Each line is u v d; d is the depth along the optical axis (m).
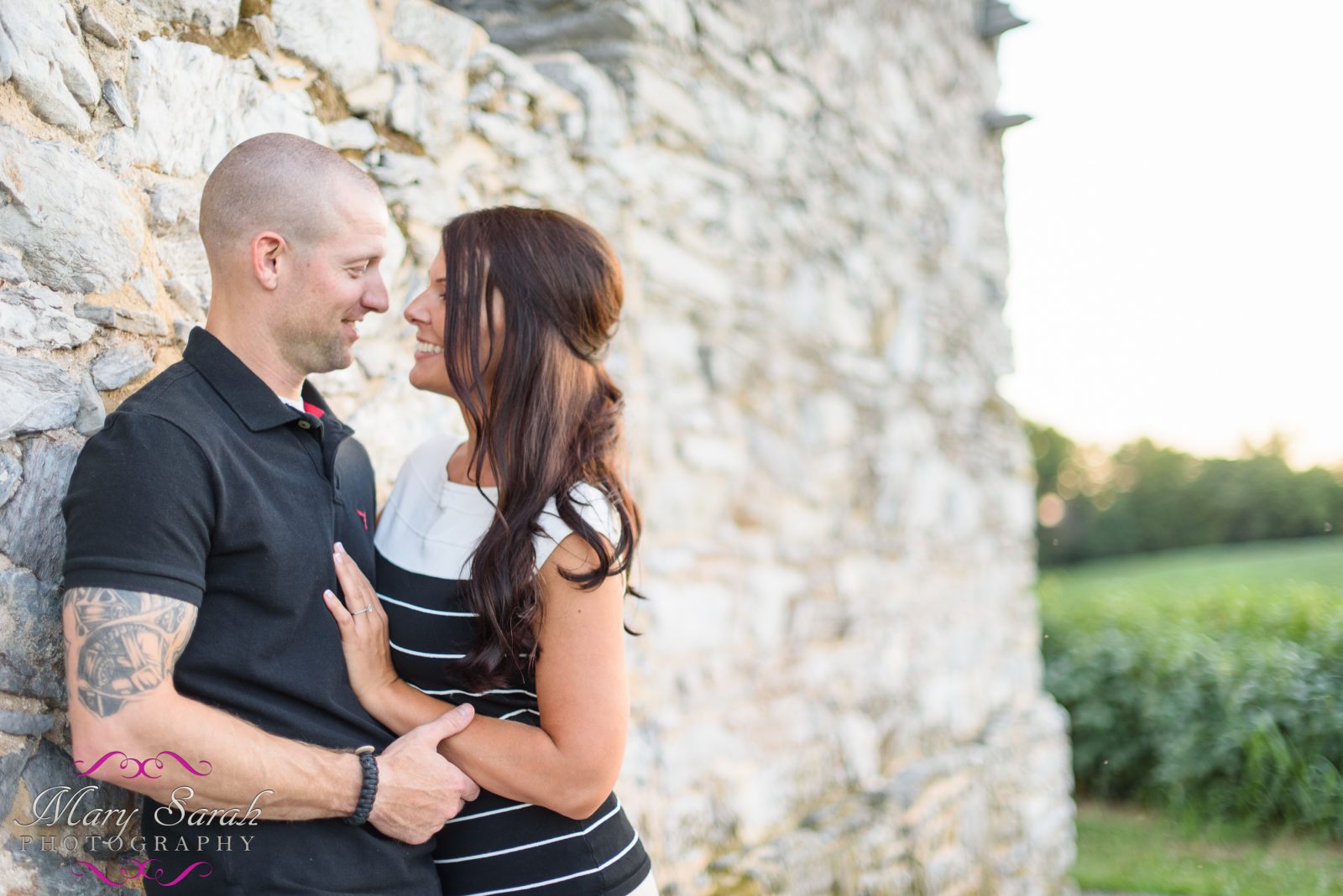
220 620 1.19
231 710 1.19
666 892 2.77
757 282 3.70
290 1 1.81
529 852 1.38
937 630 4.61
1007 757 4.70
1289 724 5.00
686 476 3.29
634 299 2.90
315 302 1.32
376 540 1.54
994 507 5.29
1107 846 5.24
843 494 4.09
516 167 2.46
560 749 1.32
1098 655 6.29
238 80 1.71
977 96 5.41
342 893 1.21
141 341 1.52
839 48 4.18
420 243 2.14
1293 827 4.84
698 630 3.22
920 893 3.76
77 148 1.40
